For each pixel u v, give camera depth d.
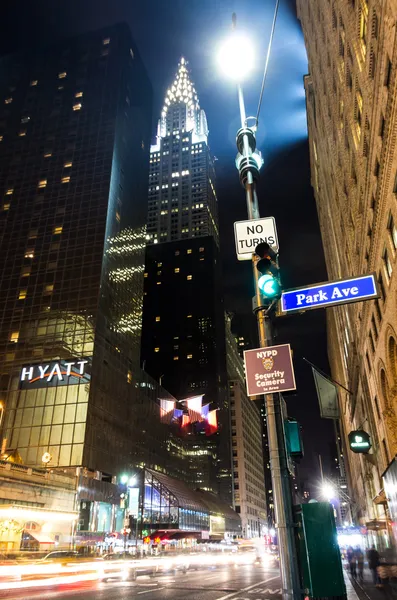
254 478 175.75
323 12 37.56
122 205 84.81
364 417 46.50
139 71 105.06
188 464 109.62
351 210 34.78
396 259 21.56
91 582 26.50
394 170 20.05
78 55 98.06
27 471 45.44
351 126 30.22
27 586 22.70
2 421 62.69
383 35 19.14
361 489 65.38
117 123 87.31
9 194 83.19
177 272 169.88
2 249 77.62
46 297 71.50
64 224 77.81
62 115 90.31
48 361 65.75
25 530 42.47
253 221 10.09
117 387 71.81
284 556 7.05
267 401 8.12
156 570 36.88
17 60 100.69
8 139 89.50
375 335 30.86
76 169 83.06
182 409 105.44
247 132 11.24
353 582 25.11
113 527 61.66
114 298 75.62
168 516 70.44
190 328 157.50
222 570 40.44
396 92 18.03
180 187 193.00
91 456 60.16
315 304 8.76
